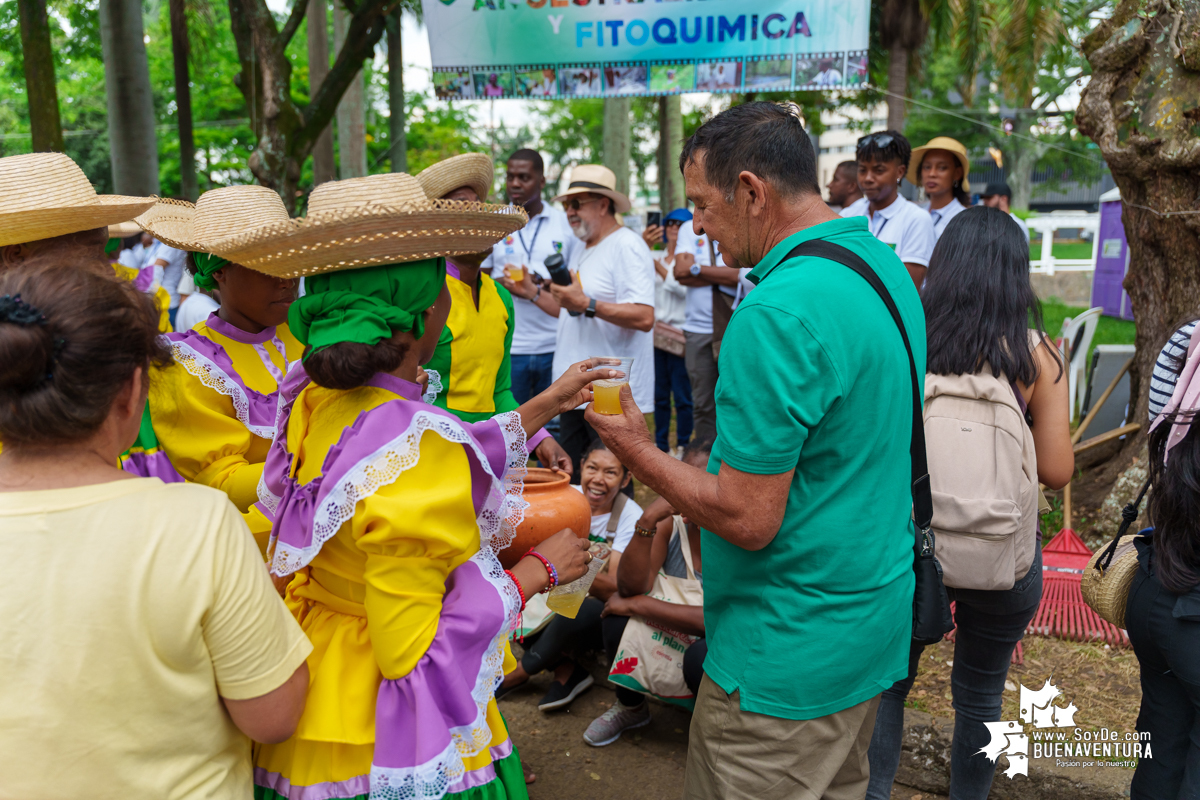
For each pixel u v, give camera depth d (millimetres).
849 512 1728
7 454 1258
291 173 7309
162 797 1258
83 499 1223
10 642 1178
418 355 1666
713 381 5895
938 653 3596
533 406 2014
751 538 1681
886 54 11422
